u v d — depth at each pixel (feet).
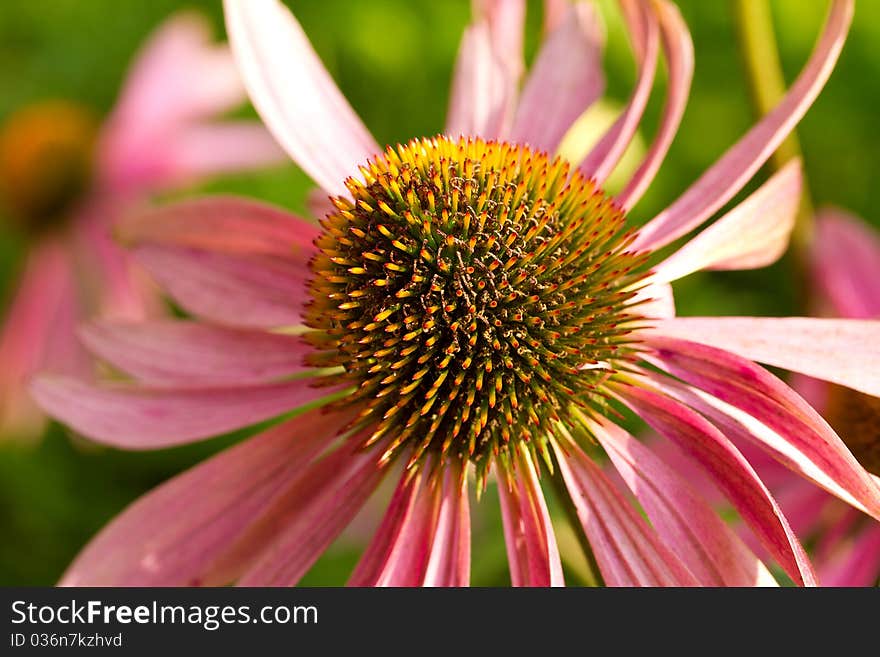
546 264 0.90
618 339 0.91
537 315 0.90
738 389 0.88
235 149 1.30
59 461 1.22
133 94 1.36
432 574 0.89
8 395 1.28
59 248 1.37
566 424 0.90
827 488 0.86
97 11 1.38
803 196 1.03
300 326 0.95
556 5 0.99
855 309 1.04
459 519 0.89
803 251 1.03
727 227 0.91
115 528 0.93
